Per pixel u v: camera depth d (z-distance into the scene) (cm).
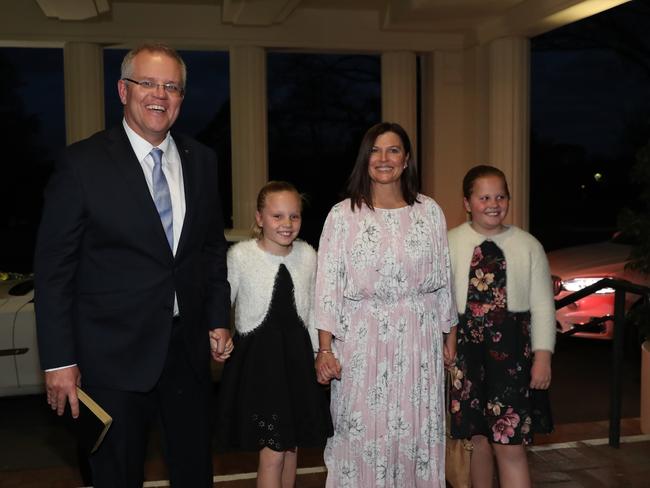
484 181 337
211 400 316
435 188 1180
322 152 2108
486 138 1107
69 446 554
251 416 337
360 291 315
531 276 340
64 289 276
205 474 310
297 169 2109
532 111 2091
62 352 273
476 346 339
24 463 519
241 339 350
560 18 912
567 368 757
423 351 317
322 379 321
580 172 2123
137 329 283
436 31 1141
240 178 1116
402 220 317
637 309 542
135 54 282
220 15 1093
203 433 309
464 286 341
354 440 319
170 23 1084
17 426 605
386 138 315
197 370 303
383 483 317
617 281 461
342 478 323
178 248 289
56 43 1085
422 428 318
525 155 1040
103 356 282
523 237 342
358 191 320
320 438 340
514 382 334
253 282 348
